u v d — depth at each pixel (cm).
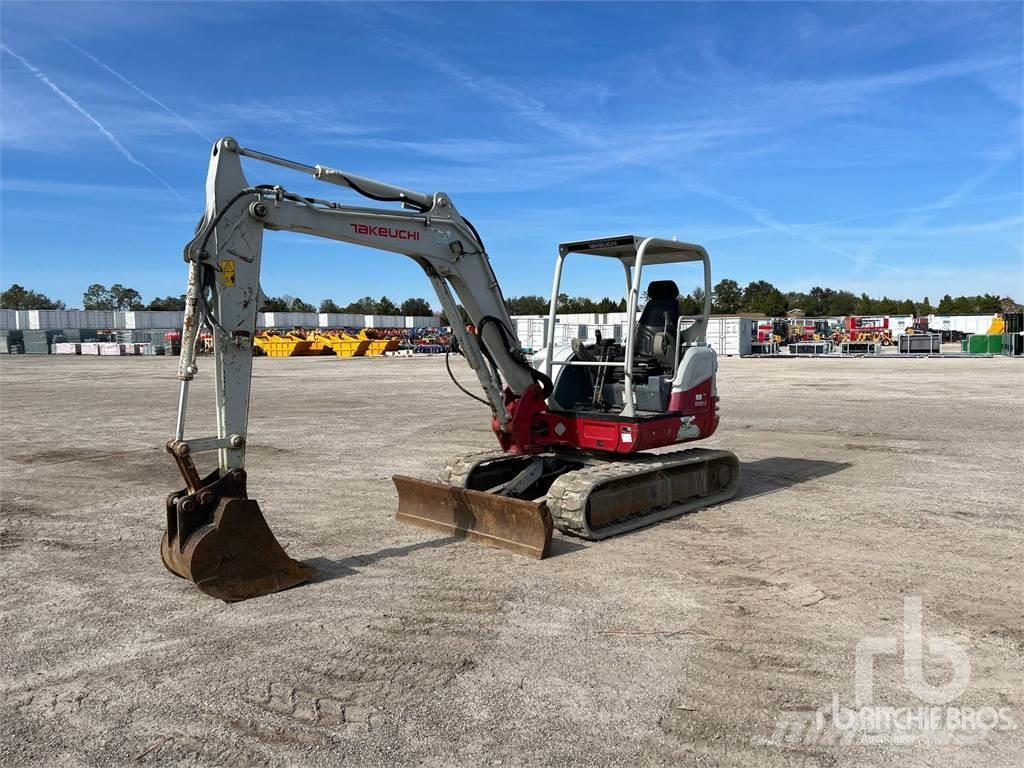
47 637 456
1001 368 2917
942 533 665
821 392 1978
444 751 328
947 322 6550
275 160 546
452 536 668
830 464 998
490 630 457
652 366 778
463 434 1305
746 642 436
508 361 724
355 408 1728
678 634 448
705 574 558
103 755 330
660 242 724
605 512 674
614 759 320
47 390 2250
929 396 1852
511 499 617
